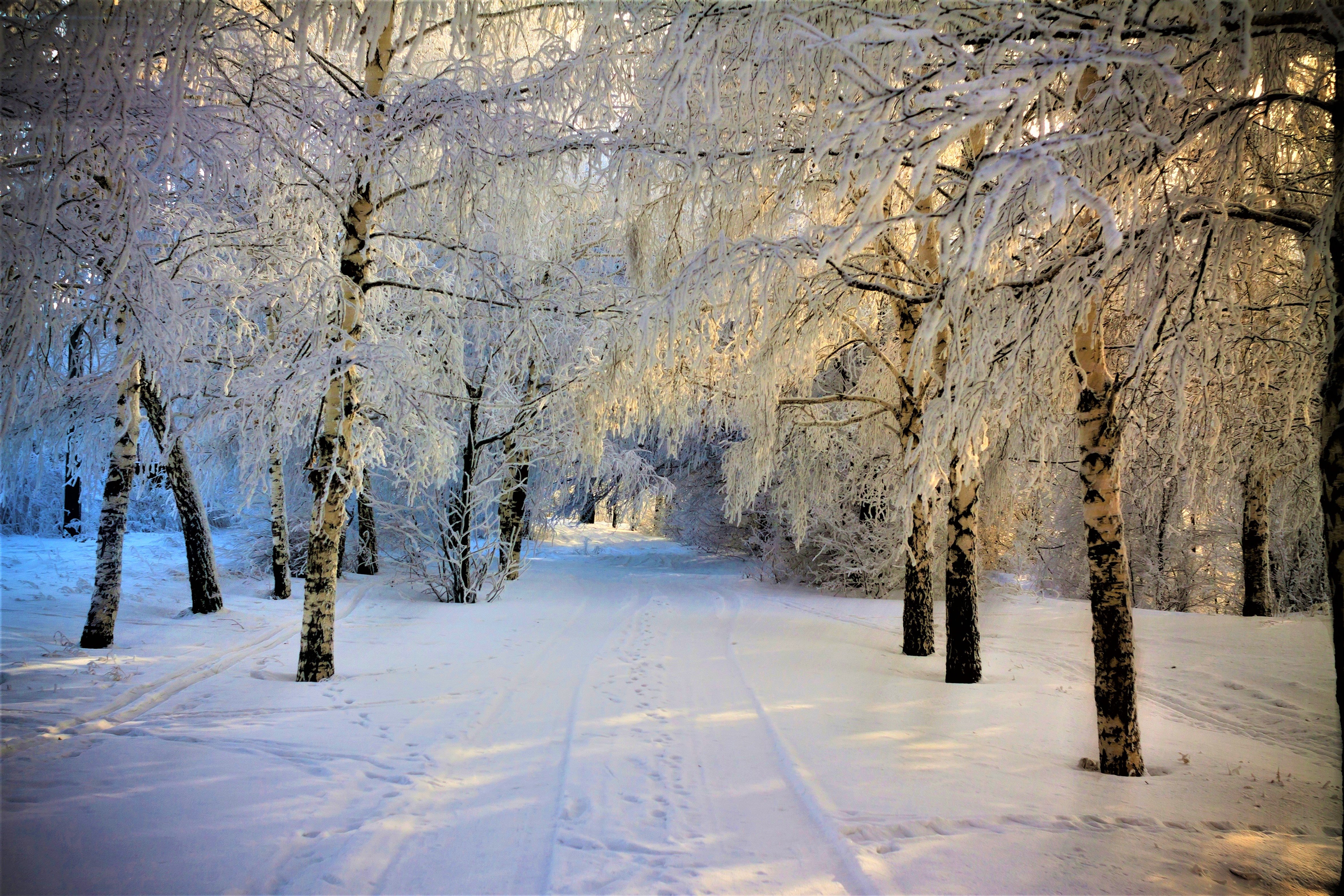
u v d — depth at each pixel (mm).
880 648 10523
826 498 11758
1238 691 7957
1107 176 4234
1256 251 4859
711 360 8906
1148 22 3629
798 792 4609
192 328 7977
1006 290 5035
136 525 22094
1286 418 6312
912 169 7391
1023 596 16250
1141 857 3730
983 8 3863
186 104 5996
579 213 9930
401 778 4688
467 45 7082
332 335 7238
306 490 17328
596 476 15062
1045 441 6332
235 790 4301
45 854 3371
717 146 6293
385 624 11148
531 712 6457
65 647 8227
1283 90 4410
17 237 5316
